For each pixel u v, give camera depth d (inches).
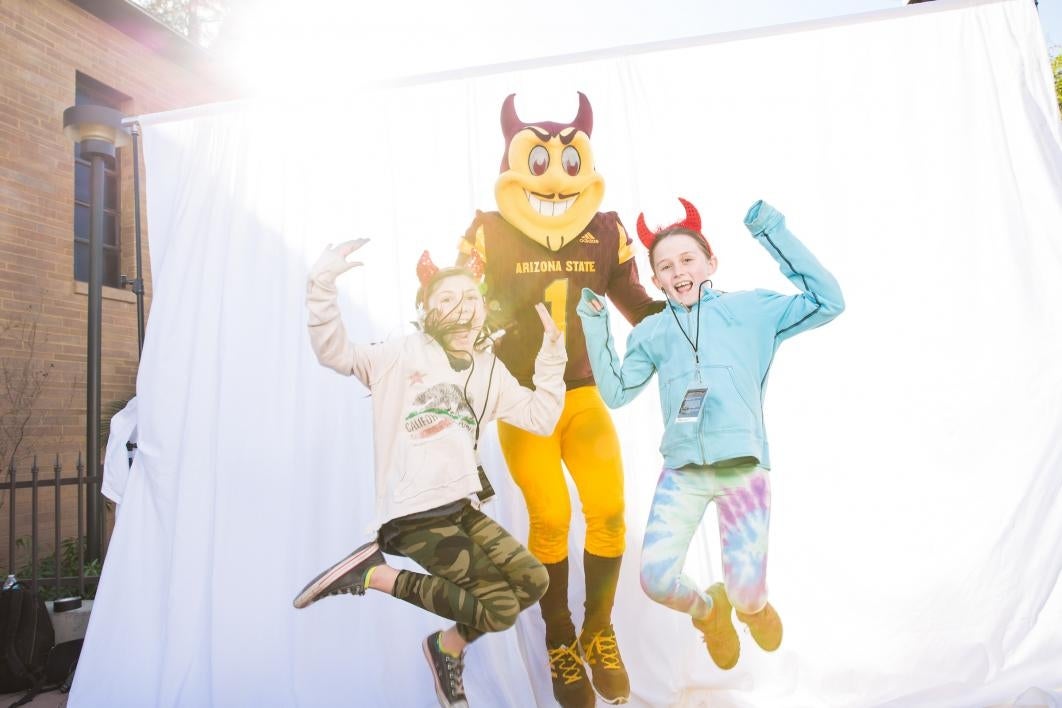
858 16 126.7
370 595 128.9
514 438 129.1
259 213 137.9
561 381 123.4
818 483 122.2
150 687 127.5
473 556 109.2
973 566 117.4
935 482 119.9
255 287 135.9
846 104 128.2
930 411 121.0
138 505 134.1
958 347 121.3
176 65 278.5
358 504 130.6
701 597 121.6
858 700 116.5
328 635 127.0
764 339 125.5
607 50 132.0
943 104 126.0
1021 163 123.7
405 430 114.4
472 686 124.6
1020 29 126.0
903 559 119.3
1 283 211.8
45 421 219.6
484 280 130.0
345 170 137.7
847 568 120.3
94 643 128.3
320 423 132.3
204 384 134.9
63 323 227.9
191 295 138.9
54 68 232.4
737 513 121.5
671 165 130.5
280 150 139.5
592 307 129.2
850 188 126.4
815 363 124.2
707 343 125.9
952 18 127.6
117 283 260.1
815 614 120.2
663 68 132.7
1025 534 116.4
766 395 124.9
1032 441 117.6
